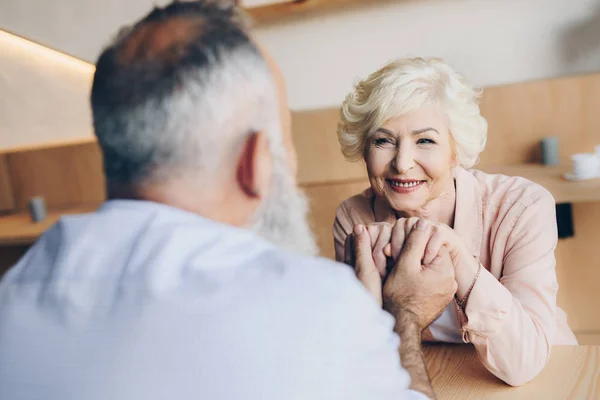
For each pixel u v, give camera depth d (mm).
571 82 2002
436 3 2088
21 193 2691
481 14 2064
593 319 2152
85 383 464
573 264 2127
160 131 495
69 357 476
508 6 2037
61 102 2514
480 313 896
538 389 862
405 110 1064
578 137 2037
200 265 495
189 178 514
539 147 2076
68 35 2316
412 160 1092
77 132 2557
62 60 2439
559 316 1241
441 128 1089
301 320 479
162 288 481
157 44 507
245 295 481
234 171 525
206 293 479
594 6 1969
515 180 1182
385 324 542
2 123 2584
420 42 2143
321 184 2266
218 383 454
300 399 461
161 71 492
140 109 491
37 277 533
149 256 498
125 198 539
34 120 2564
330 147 2230
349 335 493
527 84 2039
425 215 1190
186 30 513
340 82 2246
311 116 2227
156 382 455
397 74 1070
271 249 533
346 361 485
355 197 1346
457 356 999
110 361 464
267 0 2125
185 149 503
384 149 1122
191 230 511
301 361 468
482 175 1234
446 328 1102
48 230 583
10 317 512
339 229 1346
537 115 2055
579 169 1784
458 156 1142
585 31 1994
